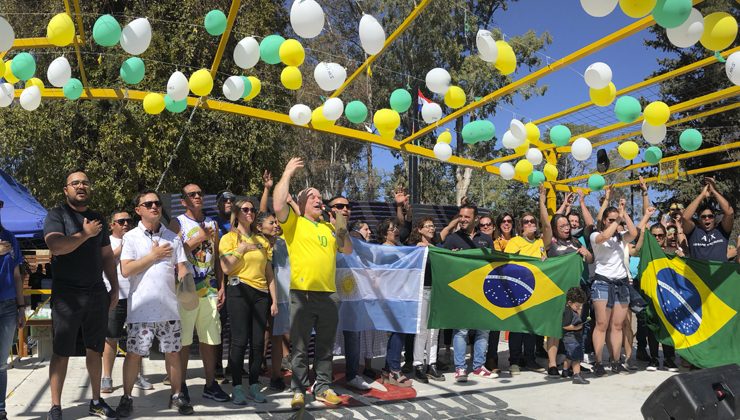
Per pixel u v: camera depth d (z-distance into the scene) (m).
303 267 5.03
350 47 25.80
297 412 4.79
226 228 6.57
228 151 15.10
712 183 7.30
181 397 4.95
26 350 7.84
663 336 6.98
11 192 9.40
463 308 6.40
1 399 4.52
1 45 4.32
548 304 6.51
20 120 14.18
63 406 5.14
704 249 7.43
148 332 4.79
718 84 13.50
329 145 30.67
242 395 5.29
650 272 7.18
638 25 4.25
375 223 9.22
